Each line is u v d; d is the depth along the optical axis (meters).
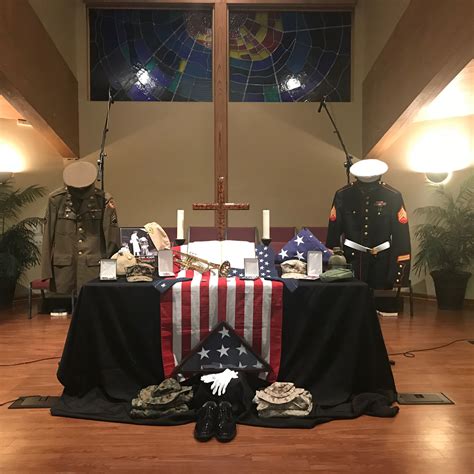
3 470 1.85
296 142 6.03
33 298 5.55
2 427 2.21
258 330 2.47
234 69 6.09
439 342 3.76
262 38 6.11
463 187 5.17
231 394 2.29
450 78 3.74
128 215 5.98
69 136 5.55
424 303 5.48
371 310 2.50
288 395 2.30
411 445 2.04
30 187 5.46
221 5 5.82
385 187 3.66
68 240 3.31
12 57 3.99
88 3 5.91
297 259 2.86
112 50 6.03
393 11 4.89
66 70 5.48
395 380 2.84
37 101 4.54
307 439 2.09
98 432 2.16
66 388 2.49
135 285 2.47
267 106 6.02
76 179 3.27
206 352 2.45
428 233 5.19
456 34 3.36
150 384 2.49
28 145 5.54
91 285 2.47
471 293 5.21
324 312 2.49
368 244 3.58
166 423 2.22
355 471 1.84
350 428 2.20
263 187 6.03
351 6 6.00
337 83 6.11
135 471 1.84
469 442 2.07
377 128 5.32
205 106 5.99
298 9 6.04
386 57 5.01
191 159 5.99
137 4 5.93
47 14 5.10
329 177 6.02
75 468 1.86
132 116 5.98
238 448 2.01
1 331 4.11
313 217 6.03
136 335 2.48
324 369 2.51
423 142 5.50
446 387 2.73
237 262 2.77
